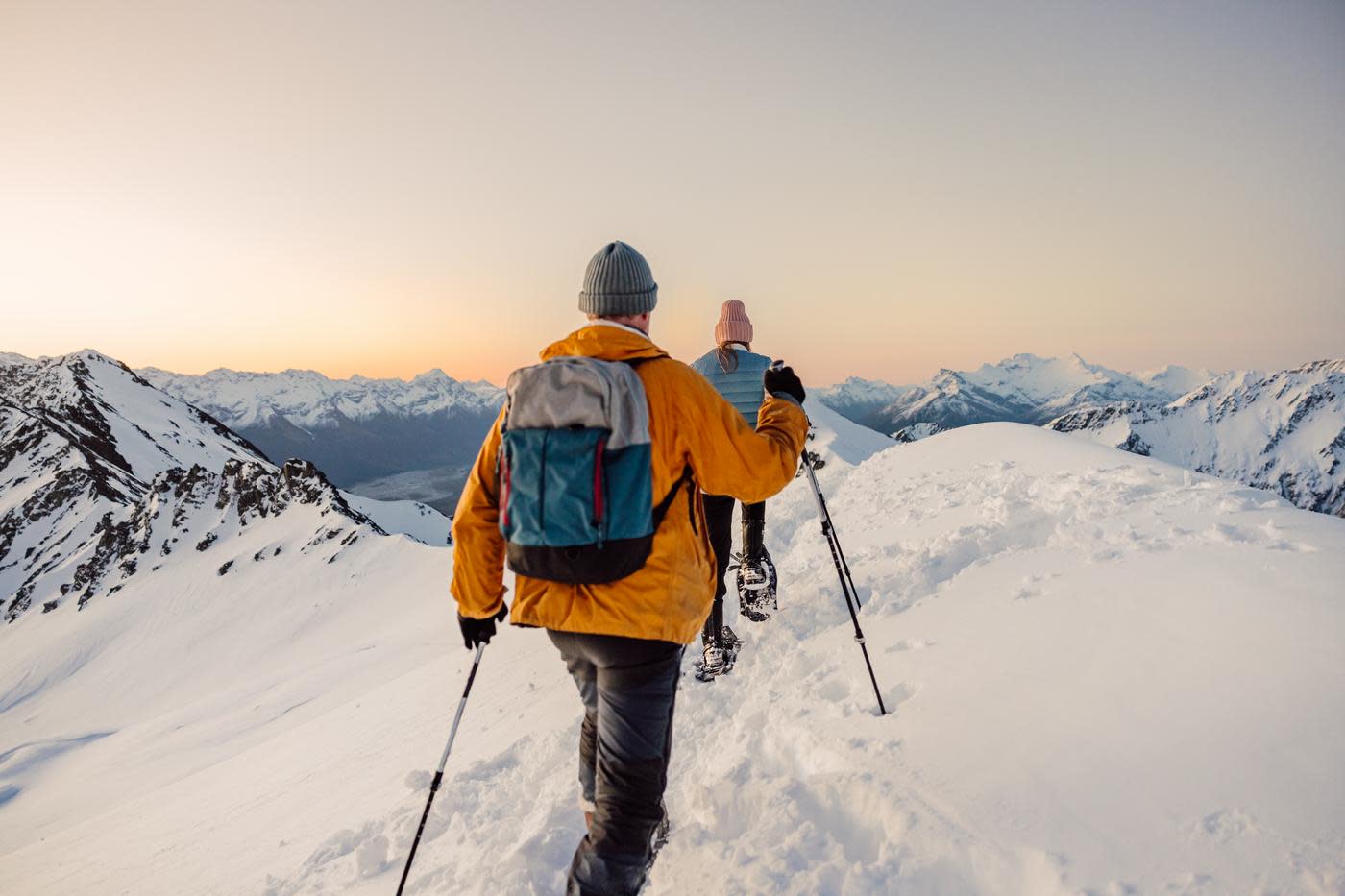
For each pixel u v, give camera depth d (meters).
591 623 2.21
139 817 15.62
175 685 94.62
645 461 2.13
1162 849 2.13
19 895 11.47
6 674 107.88
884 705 3.48
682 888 2.62
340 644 88.69
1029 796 2.47
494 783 4.59
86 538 151.38
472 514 2.41
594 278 2.44
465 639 2.68
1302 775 2.25
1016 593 4.44
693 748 4.04
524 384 2.17
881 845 2.47
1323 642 2.92
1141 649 3.25
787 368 3.06
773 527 11.02
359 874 3.99
